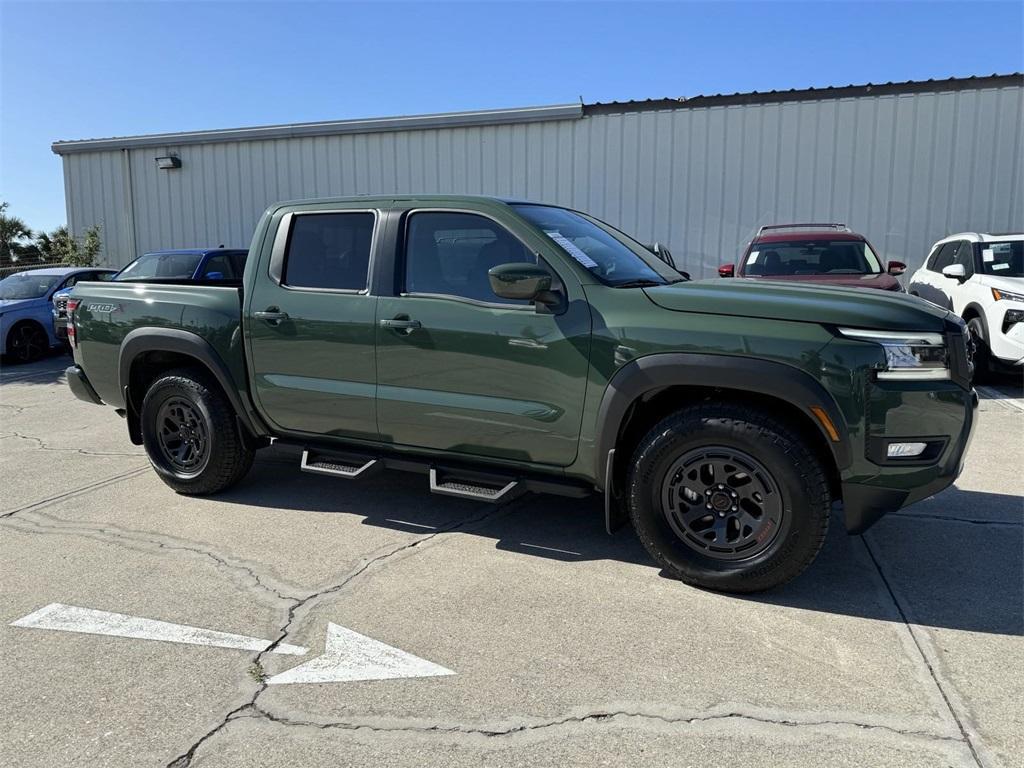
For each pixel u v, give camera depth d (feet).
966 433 10.87
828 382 10.50
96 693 9.20
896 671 9.37
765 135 40.14
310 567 12.83
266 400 15.14
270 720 8.61
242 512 15.66
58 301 38.06
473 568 12.68
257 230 15.34
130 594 11.89
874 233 39.55
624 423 11.92
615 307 11.80
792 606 11.14
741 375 10.79
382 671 9.57
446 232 13.42
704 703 8.77
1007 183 37.83
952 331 10.80
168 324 15.92
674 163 41.55
